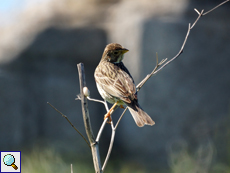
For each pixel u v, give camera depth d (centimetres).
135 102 682
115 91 704
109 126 1664
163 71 1577
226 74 1633
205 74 1616
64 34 1659
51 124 1609
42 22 1666
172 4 1664
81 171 1195
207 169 1102
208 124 1580
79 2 1795
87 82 1694
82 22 1714
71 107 1638
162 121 1575
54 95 1628
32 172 1088
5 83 1563
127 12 1702
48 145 1520
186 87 1591
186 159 1114
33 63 1628
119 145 1627
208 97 1612
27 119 1588
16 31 1652
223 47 1636
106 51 788
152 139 1570
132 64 1603
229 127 1412
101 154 1628
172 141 1557
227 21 1669
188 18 1650
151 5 1688
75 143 1599
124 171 1369
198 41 1616
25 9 1730
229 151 1253
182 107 1587
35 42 1627
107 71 751
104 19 1744
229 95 1625
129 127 1599
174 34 1591
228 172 1148
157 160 1550
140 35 1585
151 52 1583
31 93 1608
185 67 1598
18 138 1566
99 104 1694
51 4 1753
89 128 550
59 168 1138
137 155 1579
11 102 1568
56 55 1652
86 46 1678
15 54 1609
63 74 1652
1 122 1552
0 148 1542
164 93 1575
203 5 1667
